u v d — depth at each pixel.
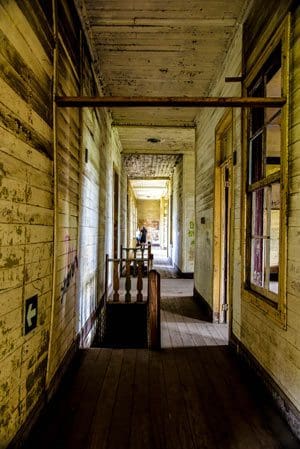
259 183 2.32
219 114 3.78
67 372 2.38
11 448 1.37
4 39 1.28
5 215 1.30
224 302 3.91
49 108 1.87
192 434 1.68
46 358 1.86
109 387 2.19
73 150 2.55
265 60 2.18
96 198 3.91
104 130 4.62
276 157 2.98
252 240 2.55
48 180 1.86
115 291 4.75
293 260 1.73
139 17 2.75
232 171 3.02
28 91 1.54
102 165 4.45
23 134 1.49
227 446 1.60
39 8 1.69
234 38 3.01
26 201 1.53
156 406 1.95
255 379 2.27
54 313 2.03
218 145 3.91
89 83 3.29
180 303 5.01
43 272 1.79
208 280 4.24
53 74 1.93
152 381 2.28
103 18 2.76
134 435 1.67
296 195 1.71
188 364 2.60
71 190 2.50
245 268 2.59
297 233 1.69
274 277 4.84
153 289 2.99
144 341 4.61
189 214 7.58
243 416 1.86
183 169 7.59
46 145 1.82
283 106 1.85
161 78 3.87
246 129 2.58
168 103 1.91
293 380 1.71
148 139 6.63
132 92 4.27
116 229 7.05
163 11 2.67
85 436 1.65
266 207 2.26
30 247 1.59
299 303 1.66
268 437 1.67
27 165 1.54
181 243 7.88
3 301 1.29
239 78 2.71
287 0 1.83
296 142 1.72
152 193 17.69
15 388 1.42
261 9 2.28
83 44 2.91
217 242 3.92
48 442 1.61
